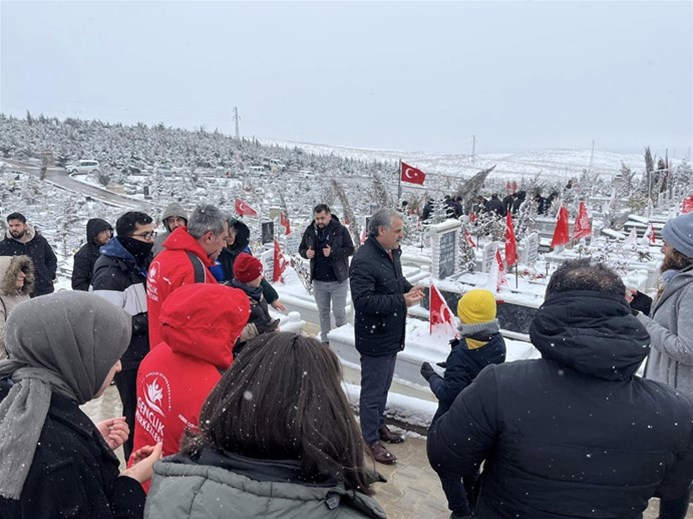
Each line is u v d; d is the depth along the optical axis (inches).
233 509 40.0
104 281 126.3
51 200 933.8
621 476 57.6
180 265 112.9
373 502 45.4
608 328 58.2
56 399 53.4
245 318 80.8
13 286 140.3
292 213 960.3
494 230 558.9
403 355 196.9
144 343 130.1
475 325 110.5
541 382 60.6
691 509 117.2
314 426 42.7
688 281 100.7
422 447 151.5
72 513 49.2
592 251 456.1
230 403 44.8
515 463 60.6
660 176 912.3
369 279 138.6
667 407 58.9
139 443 80.0
